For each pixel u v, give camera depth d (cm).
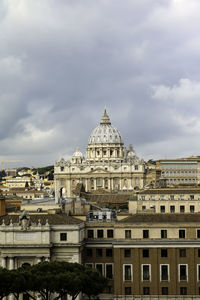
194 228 15338
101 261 15812
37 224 15262
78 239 15162
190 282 15238
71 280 12862
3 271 12925
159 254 15300
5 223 15675
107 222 16038
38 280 12838
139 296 15250
